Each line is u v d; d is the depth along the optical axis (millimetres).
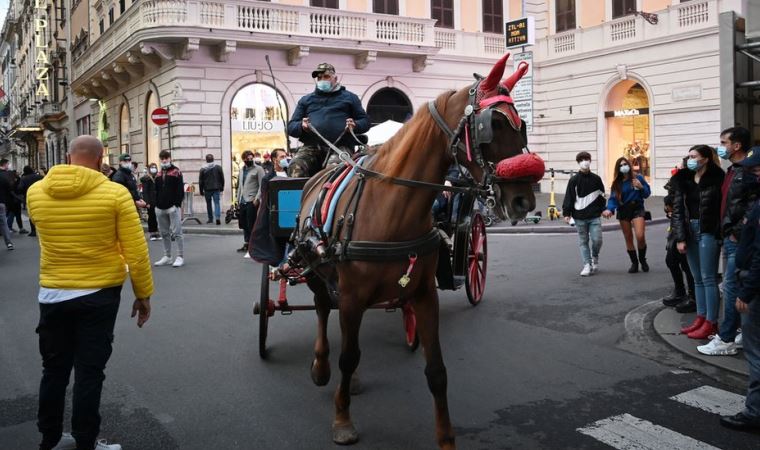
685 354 5805
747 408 4207
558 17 26641
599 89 25047
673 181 6414
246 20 20453
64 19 38906
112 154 27688
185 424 4395
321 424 4371
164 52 20203
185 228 16828
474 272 7762
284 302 5785
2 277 10656
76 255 3637
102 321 3711
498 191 3047
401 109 24359
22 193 18375
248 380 5254
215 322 7164
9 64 69188
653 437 4113
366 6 23531
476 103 3184
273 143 21719
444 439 3672
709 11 21578
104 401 4824
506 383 5141
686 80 22312
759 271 4074
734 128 5234
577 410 4570
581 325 6891
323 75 5852
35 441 4164
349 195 3826
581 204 9602
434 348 3682
